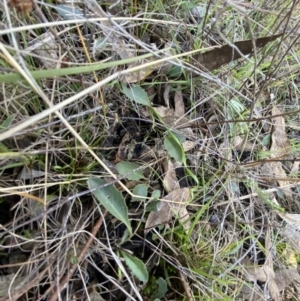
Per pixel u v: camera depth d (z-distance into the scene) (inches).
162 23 10.7
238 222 11.1
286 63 12.9
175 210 10.2
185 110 11.3
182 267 10.0
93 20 7.6
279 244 11.8
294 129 13.2
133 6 10.7
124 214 8.9
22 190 8.9
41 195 9.1
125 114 10.3
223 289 10.6
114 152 10.1
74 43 9.7
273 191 12.0
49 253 8.9
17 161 8.8
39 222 8.9
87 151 9.6
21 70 6.2
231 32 12.1
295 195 12.4
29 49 8.4
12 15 7.9
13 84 8.5
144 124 10.5
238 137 11.8
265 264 11.2
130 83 10.0
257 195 11.5
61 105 6.4
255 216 11.7
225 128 11.4
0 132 8.3
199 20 11.8
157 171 10.3
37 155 9.1
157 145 10.4
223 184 10.8
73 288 9.2
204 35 11.4
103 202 8.9
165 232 10.0
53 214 9.2
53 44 9.0
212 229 10.9
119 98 10.2
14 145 9.0
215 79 10.5
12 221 8.5
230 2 9.0
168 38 11.1
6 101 8.5
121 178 9.2
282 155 12.1
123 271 8.9
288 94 13.2
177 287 10.1
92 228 9.4
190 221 10.6
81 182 9.4
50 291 8.5
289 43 12.5
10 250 8.8
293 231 11.8
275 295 11.1
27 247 8.9
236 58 10.6
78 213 9.4
